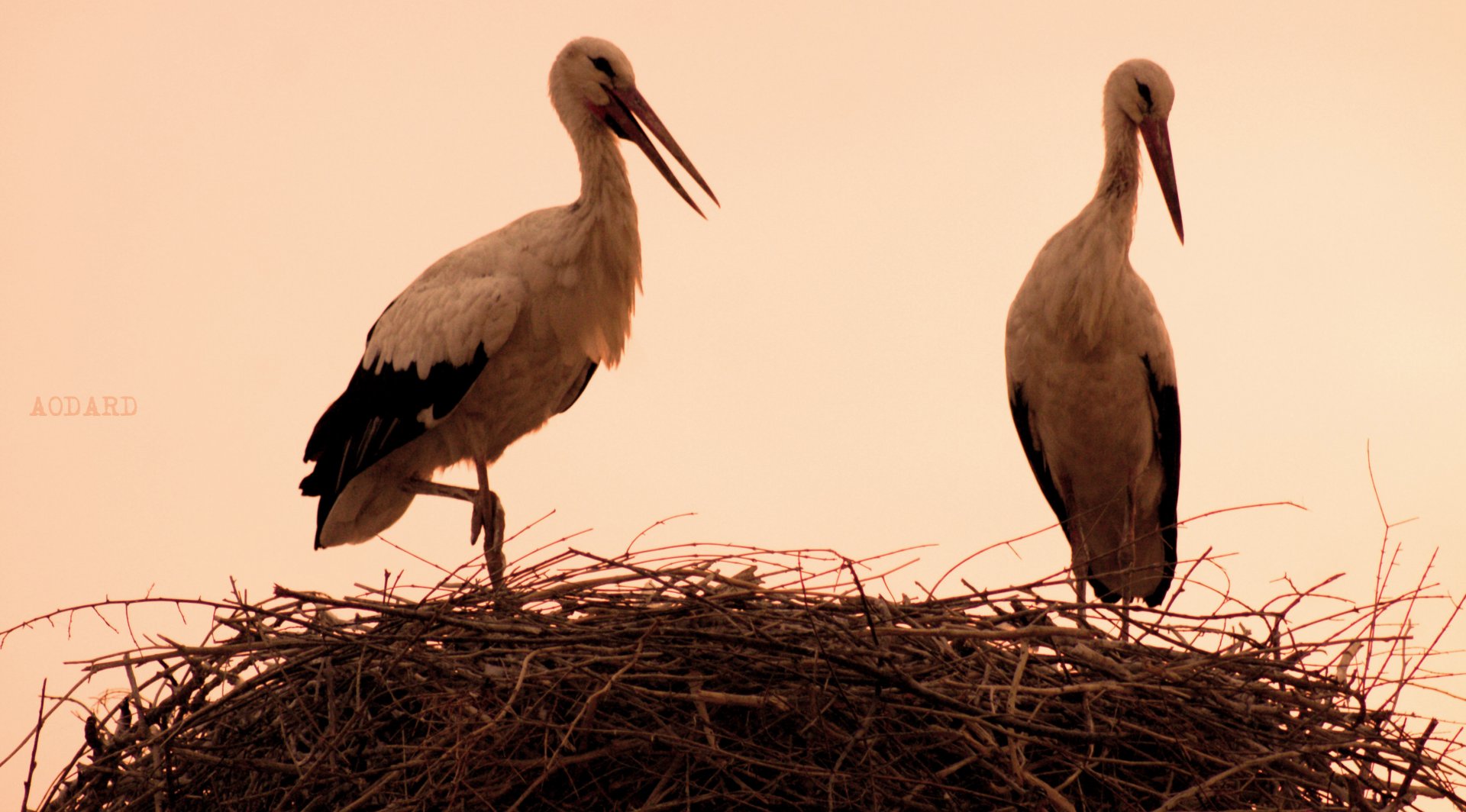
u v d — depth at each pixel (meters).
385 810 9.43
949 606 10.79
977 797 9.84
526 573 10.73
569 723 9.82
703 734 9.75
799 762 9.81
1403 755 10.06
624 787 9.97
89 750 10.84
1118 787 9.74
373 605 10.52
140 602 10.53
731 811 9.75
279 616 10.62
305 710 10.26
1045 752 10.12
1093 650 10.67
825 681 9.95
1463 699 10.23
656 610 10.35
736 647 10.06
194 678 10.71
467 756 9.26
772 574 10.66
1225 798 10.08
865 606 9.81
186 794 10.35
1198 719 10.17
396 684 10.25
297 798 10.20
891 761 9.73
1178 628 10.72
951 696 10.05
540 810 9.93
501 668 10.32
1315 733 10.16
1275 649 10.50
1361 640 10.31
